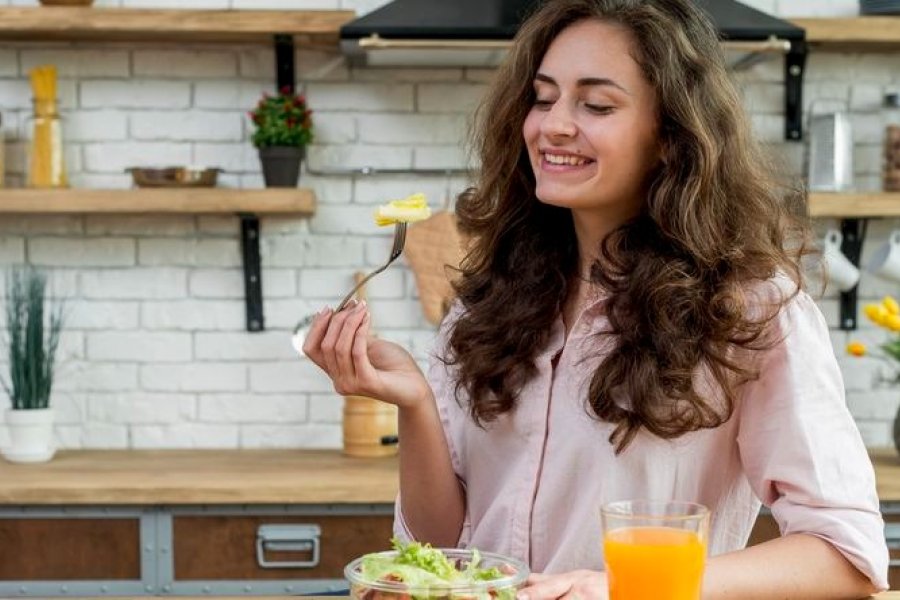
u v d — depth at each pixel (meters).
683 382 1.57
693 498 1.64
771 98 3.50
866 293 3.52
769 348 1.59
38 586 2.88
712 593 1.45
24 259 3.42
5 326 3.42
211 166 3.43
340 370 1.54
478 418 1.74
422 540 1.80
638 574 1.21
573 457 1.66
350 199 3.46
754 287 1.62
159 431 3.45
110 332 3.44
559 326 1.74
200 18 3.15
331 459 3.23
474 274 1.85
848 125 3.34
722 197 1.65
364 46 2.93
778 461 1.57
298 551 2.89
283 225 3.45
